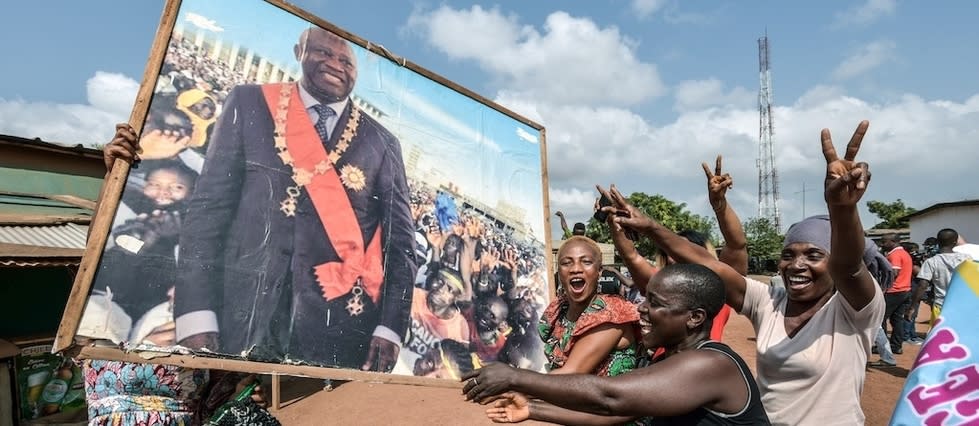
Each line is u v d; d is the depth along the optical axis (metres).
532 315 3.32
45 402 6.39
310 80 2.60
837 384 2.24
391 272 2.71
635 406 1.65
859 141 1.87
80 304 1.90
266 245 2.31
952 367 1.34
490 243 3.23
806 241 2.37
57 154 9.10
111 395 2.36
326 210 2.53
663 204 38.94
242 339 2.17
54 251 5.93
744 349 10.23
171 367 2.40
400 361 2.64
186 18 2.28
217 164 2.25
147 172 2.10
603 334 2.37
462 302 2.99
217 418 2.47
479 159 3.31
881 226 48.88
